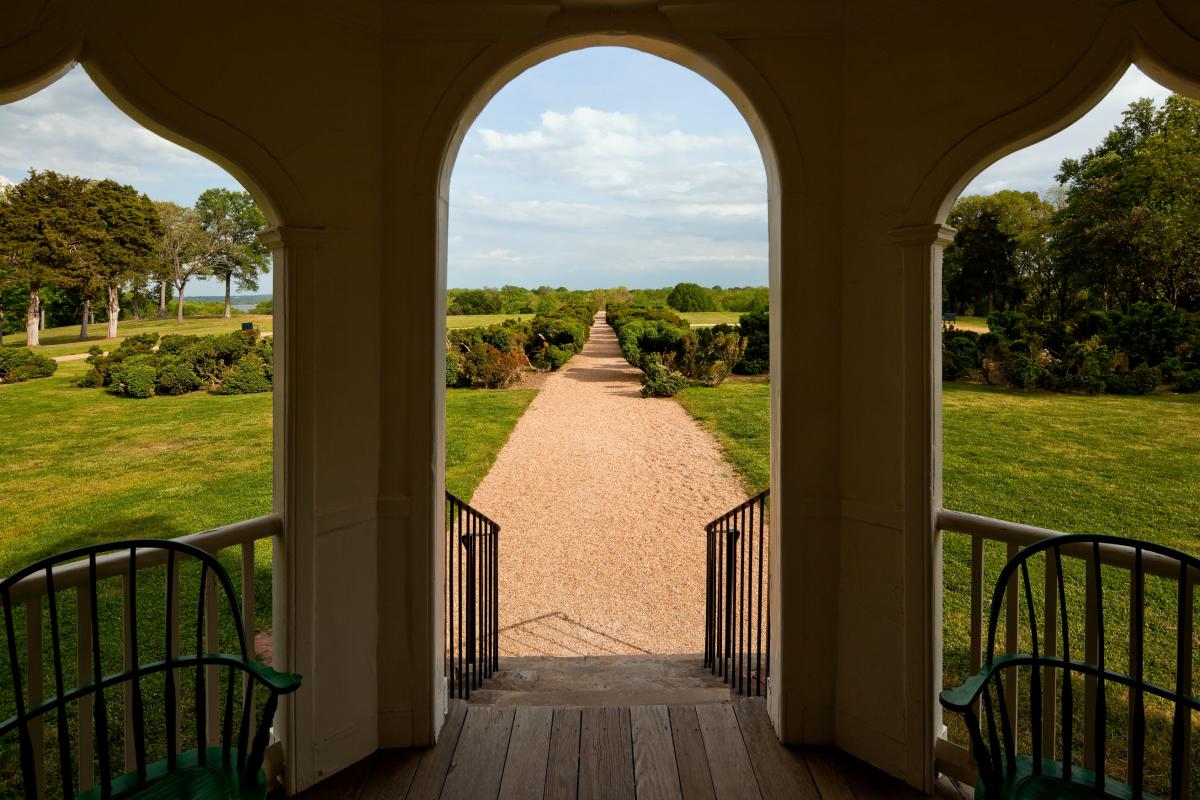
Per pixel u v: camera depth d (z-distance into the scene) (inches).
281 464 85.4
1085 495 329.7
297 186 84.4
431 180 94.0
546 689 140.3
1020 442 415.5
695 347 671.1
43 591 64.7
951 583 229.6
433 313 94.6
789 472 94.7
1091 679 75.2
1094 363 530.0
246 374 698.2
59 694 53.2
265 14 82.0
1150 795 55.5
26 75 66.9
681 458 398.9
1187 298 612.1
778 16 93.0
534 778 86.9
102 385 732.7
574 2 93.7
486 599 161.2
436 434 96.0
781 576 95.1
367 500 92.7
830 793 84.1
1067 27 75.5
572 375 737.0
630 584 229.3
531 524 294.0
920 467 85.0
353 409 90.5
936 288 85.2
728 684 142.2
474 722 101.3
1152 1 71.0
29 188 983.0
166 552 73.3
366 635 92.7
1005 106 79.5
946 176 83.1
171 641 64.5
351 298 90.1
